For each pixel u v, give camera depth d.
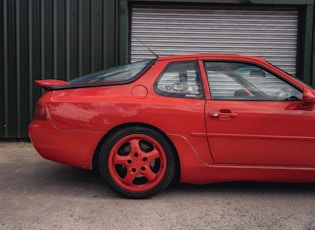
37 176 5.00
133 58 7.50
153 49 7.50
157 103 3.98
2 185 4.59
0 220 3.51
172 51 7.51
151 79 4.13
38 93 7.11
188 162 4.00
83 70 7.11
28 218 3.56
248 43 7.52
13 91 7.09
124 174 4.07
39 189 4.44
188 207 3.85
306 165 4.00
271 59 7.57
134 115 3.96
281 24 7.49
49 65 7.08
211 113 3.96
